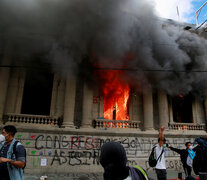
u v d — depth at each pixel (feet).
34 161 27.45
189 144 21.24
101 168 29.22
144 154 32.22
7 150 10.36
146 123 35.42
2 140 11.62
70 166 28.37
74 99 32.76
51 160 27.99
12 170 9.86
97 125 33.06
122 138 31.99
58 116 32.45
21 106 32.14
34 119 31.91
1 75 30.37
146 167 31.17
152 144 33.09
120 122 34.27
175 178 25.55
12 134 10.94
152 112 36.06
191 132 36.81
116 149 4.80
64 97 33.40
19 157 9.93
